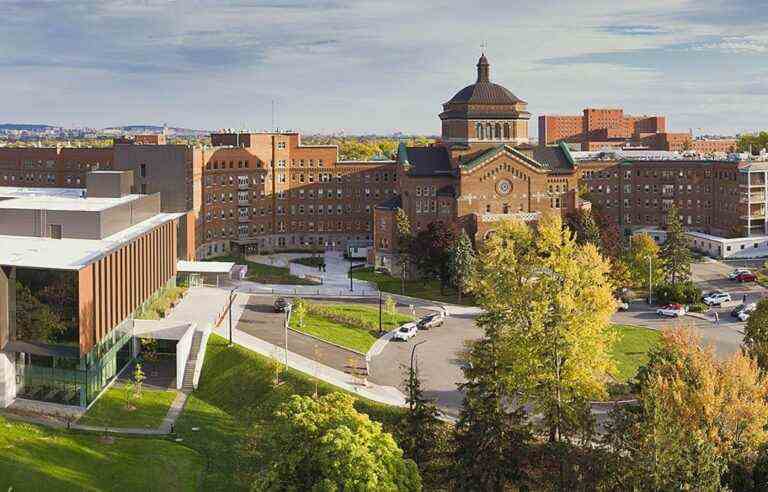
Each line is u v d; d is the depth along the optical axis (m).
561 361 64.88
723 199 172.00
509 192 142.38
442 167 148.88
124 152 141.25
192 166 147.12
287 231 175.50
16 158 180.00
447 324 109.75
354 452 49.41
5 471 62.41
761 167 161.88
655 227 183.88
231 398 82.62
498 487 59.28
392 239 144.38
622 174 184.62
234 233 167.88
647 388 56.44
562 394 64.00
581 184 184.25
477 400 61.50
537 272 67.88
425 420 63.25
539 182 143.62
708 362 57.44
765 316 76.88
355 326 105.88
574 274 65.00
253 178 168.88
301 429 52.50
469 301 122.50
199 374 88.12
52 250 84.94
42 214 93.38
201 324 98.44
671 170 181.38
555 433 65.88
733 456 53.91
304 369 86.31
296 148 174.62
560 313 63.75
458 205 140.00
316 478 51.38
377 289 130.62
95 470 66.06
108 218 94.25
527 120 153.25
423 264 129.25
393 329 105.88
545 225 74.19
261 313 109.62
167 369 90.69
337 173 176.25
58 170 177.50
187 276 124.69
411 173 145.38
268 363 85.81
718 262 151.62
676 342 63.69
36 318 76.94
